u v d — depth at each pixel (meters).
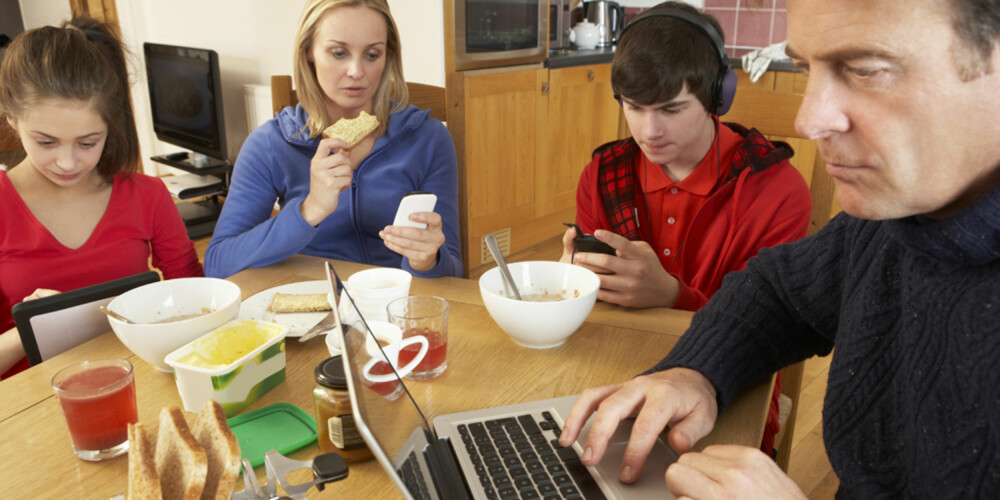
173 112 4.15
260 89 4.10
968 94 0.43
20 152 2.52
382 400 0.61
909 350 0.61
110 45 1.35
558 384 0.86
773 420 1.22
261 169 1.59
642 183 1.49
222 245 1.41
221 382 0.78
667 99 1.25
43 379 0.88
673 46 1.22
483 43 3.07
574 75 3.59
